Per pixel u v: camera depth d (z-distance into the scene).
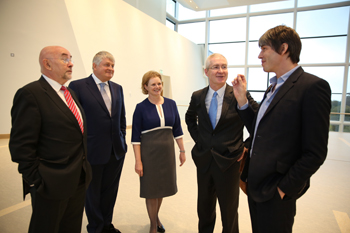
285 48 1.12
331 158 4.62
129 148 5.09
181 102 11.91
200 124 1.74
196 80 14.02
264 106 1.27
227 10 13.55
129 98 8.09
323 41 11.66
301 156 1.07
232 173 1.63
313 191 3.02
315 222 2.26
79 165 1.39
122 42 7.66
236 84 1.45
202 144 1.70
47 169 1.26
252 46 13.29
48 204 1.29
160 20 11.23
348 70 11.24
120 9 7.51
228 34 13.81
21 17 5.39
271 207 1.15
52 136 1.30
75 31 6.04
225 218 1.67
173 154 2.03
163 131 1.96
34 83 1.30
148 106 1.97
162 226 2.06
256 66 13.28
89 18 6.41
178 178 3.40
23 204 2.41
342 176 3.58
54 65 1.35
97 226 1.95
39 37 5.57
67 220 1.50
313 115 1.02
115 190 2.06
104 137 1.90
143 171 1.95
